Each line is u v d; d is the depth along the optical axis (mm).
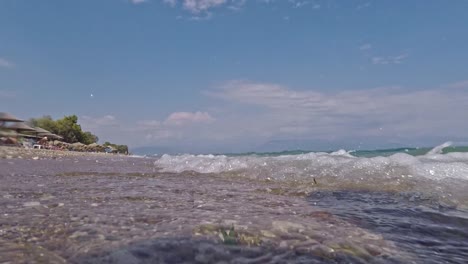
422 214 2496
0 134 27812
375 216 2418
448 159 5309
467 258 1595
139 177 5016
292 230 1924
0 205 2535
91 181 4340
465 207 2744
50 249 1514
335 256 1551
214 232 1826
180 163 7723
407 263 1517
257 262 1437
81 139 50156
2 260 1354
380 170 4457
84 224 1955
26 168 6613
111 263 1368
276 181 4391
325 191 3590
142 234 1764
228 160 6574
